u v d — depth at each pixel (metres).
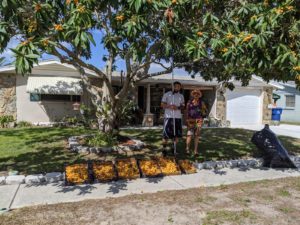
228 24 5.70
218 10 6.48
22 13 4.76
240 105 20.27
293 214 4.50
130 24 4.68
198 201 4.97
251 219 4.30
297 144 11.08
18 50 4.23
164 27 5.27
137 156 7.89
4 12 4.33
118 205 4.76
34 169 6.54
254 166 7.54
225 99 19.56
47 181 5.93
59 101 15.66
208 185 5.92
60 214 4.40
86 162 7.11
